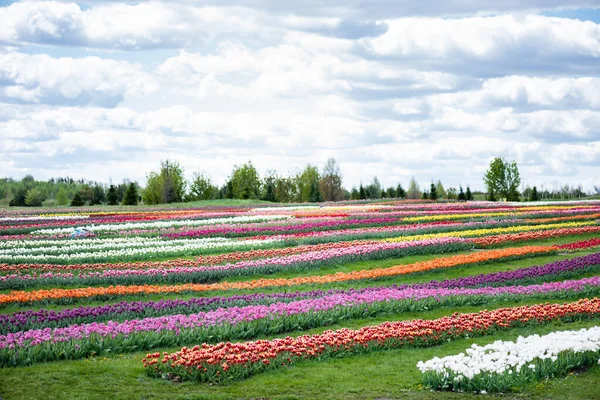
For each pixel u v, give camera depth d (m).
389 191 126.06
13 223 49.19
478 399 13.78
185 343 17.67
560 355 15.89
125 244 36.91
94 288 24.92
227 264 30.06
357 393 14.23
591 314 21.03
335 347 17.08
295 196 120.69
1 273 28.88
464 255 32.62
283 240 37.38
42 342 16.59
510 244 37.56
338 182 119.75
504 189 105.50
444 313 22.12
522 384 14.38
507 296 23.84
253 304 22.25
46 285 26.44
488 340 18.56
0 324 18.64
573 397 13.82
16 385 14.17
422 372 14.91
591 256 31.45
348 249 33.38
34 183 183.25
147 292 24.95
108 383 14.47
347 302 21.80
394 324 19.05
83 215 58.31
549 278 27.67
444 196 121.25
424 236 39.34
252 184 120.62
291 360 16.25
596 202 69.81
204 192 119.25
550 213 50.94
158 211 63.47
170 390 14.17
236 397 13.86
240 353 15.74
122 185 135.62
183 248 34.88
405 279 28.77
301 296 23.58
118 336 17.23
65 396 13.62
